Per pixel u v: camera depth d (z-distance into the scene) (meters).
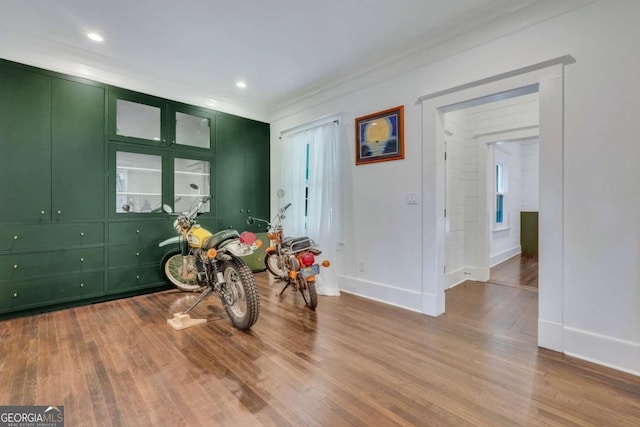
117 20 2.40
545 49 2.08
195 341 2.20
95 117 3.05
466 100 2.48
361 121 3.29
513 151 6.41
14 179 2.64
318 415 1.42
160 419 1.39
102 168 3.10
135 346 2.12
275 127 4.54
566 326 2.02
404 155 2.93
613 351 1.85
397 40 2.70
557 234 2.04
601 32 1.88
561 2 2.00
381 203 3.13
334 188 3.51
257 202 4.48
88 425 1.35
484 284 3.94
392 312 2.82
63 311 2.84
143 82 3.37
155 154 3.46
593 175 1.91
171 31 2.56
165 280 3.47
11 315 2.66
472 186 4.17
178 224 3.03
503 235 5.85
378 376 1.75
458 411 1.45
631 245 1.80
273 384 1.67
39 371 1.78
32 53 2.70
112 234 3.16
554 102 2.03
